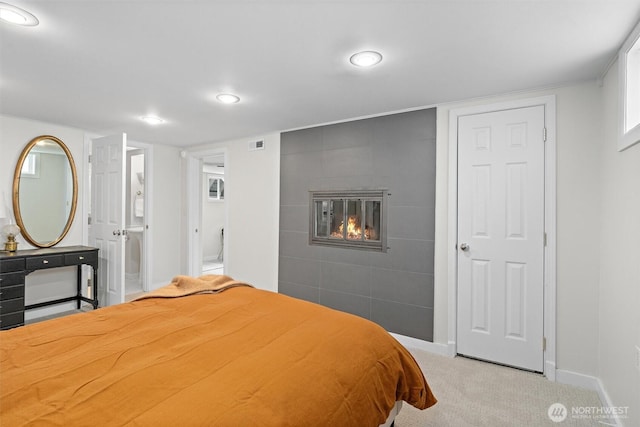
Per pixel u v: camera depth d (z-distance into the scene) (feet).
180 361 4.00
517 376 8.09
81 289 12.86
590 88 7.61
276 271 13.03
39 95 8.96
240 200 14.29
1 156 11.01
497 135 8.70
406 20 5.30
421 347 9.70
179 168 16.79
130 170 18.38
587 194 7.63
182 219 16.81
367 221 10.79
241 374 3.74
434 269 9.55
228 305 6.25
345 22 5.38
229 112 10.45
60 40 6.03
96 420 2.95
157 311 5.90
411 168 9.92
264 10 5.08
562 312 7.89
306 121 11.46
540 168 8.18
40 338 4.64
